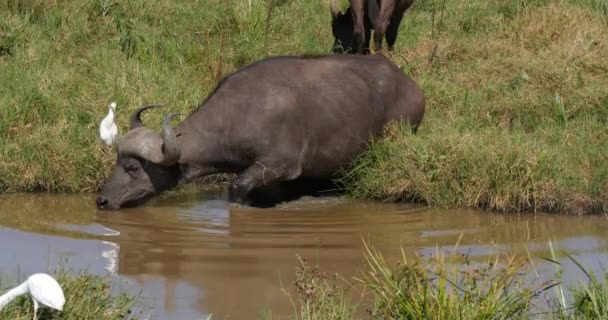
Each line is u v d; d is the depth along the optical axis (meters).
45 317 16.17
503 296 17.44
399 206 26.78
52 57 33.84
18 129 29.02
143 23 37.34
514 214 25.81
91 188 28.06
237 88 27.25
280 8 40.78
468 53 36.69
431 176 26.88
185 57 35.47
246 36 36.66
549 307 18.28
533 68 33.91
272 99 26.97
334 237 23.75
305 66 28.05
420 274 17.98
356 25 35.78
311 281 18.31
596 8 41.03
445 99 32.44
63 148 28.05
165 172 26.69
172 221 25.27
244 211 26.39
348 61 28.81
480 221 25.11
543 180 26.02
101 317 16.77
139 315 18.19
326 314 17.34
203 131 26.86
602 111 31.38
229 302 19.03
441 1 44.00
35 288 15.11
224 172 27.53
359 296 19.23
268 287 19.94
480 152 26.81
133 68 32.75
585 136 29.19
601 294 17.36
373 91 28.48
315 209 26.62
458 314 16.62
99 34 36.19
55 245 22.88
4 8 36.84
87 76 32.53
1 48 34.38
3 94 30.47
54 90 30.70
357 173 28.16
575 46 35.38
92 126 29.28
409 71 34.94
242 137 26.77
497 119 31.41
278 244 23.09
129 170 26.50
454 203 26.45
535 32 37.62
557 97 31.05
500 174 26.20
